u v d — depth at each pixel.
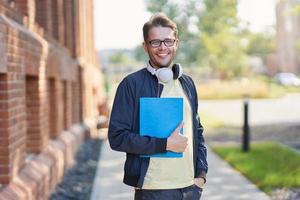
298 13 24.44
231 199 7.28
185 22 59.72
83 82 14.88
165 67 3.24
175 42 3.24
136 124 3.19
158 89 3.19
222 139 15.43
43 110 7.90
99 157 11.84
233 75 62.47
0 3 5.46
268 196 7.40
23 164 6.30
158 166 3.19
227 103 38.78
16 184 5.62
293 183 7.96
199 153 3.42
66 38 11.88
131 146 3.10
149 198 3.22
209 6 58.44
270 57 86.56
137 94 3.18
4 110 5.45
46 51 7.96
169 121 3.11
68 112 11.58
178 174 3.23
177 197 3.22
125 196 7.71
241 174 9.23
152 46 3.19
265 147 12.45
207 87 46.41
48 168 7.41
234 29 61.12
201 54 62.56
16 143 5.86
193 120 3.31
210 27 58.88
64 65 10.55
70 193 8.09
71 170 9.99
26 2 7.11
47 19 8.84
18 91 5.96
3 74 5.38
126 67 82.44
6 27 5.18
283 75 69.94
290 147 12.42
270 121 21.30
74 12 13.61
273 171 9.06
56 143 9.30
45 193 7.02
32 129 7.61
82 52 15.48
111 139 3.17
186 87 3.31
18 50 5.88
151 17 3.26
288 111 27.66
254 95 44.25
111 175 9.50
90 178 9.41
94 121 17.39
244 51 66.12
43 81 7.80
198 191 3.38
